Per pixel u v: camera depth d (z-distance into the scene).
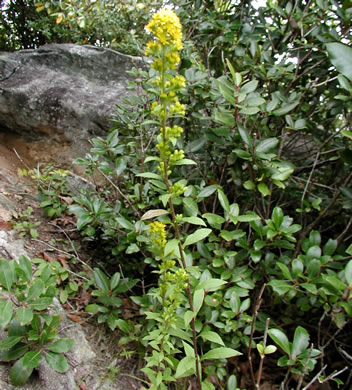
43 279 1.44
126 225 1.81
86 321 1.83
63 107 3.36
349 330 2.00
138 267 2.09
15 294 1.32
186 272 1.25
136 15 3.82
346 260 1.91
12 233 2.13
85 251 2.31
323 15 2.24
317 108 2.61
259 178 1.87
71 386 1.45
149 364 1.22
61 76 3.64
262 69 2.13
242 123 1.92
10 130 3.51
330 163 2.36
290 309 1.96
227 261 1.72
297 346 1.40
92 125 3.32
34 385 1.36
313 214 2.38
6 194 2.51
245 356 2.06
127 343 1.80
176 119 2.35
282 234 1.71
